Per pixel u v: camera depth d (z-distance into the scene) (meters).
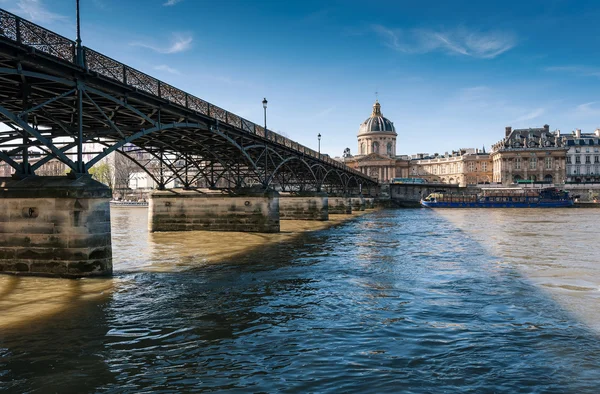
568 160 150.88
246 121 30.00
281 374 8.53
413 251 25.50
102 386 8.04
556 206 99.19
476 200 104.50
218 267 20.00
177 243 28.86
